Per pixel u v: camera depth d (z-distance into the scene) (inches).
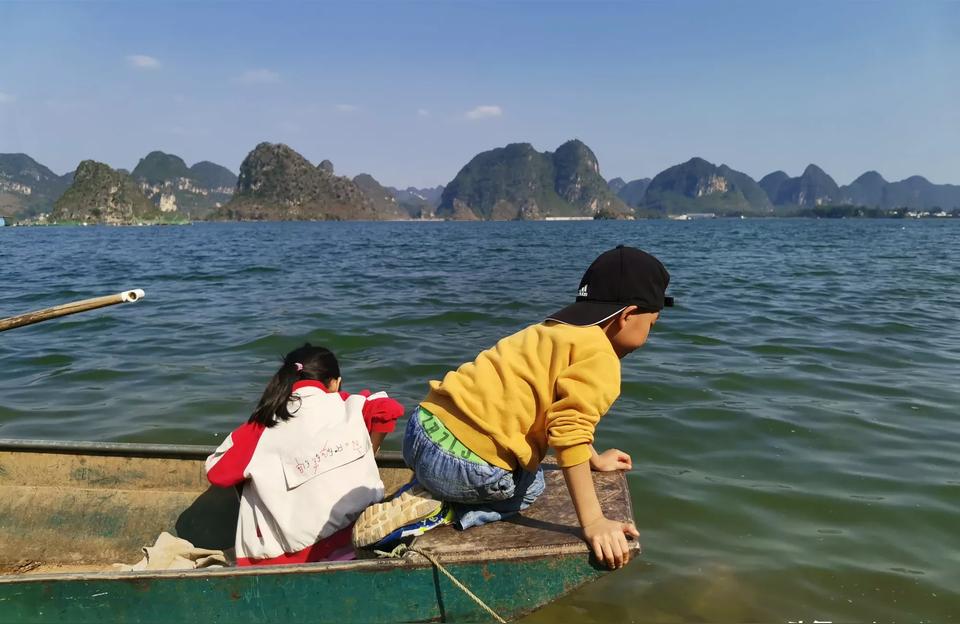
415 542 104.1
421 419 106.3
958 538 156.4
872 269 863.1
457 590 102.7
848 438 217.9
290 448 122.2
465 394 101.8
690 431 224.4
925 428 226.4
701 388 271.1
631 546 98.2
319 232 3521.2
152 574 106.8
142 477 159.3
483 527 108.0
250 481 125.3
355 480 122.6
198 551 137.6
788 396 262.1
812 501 174.9
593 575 100.4
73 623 108.9
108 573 107.7
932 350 341.7
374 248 1573.6
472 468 100.9
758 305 507.8
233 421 240.8
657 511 170.7
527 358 99.9
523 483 107.5
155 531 156.1
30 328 420.2
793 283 676.1
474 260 1110.4
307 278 751.1
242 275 789.9
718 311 475.2
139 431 231.1
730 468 196.1
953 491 179.6
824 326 411.8
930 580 139.9
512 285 676.1
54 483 160.9
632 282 101.5
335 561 104.9
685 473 192.5
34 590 108.0
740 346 351.3
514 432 99.7
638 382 278.7
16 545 156.4
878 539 156.3
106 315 466.9
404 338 379.9
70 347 364.2
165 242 2004.2
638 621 128.5
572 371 95.7
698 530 161.6
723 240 1989.4
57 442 159.0
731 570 144.6
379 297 569.6
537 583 101.3
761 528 162.1
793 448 210.4
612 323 102.7
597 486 118.7
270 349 352.8
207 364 322.7
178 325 425.7
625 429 226.5
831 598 134.5
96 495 159.0
